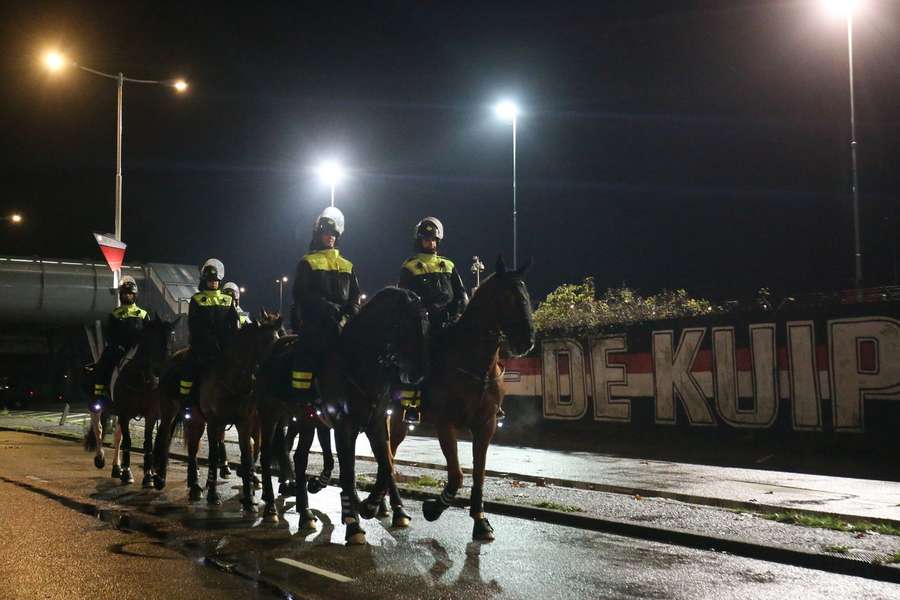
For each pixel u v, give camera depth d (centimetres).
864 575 686
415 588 645
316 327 845
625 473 1290
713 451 1546
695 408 1634
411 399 814
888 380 1338
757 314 1534
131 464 1611
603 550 784
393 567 714
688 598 616
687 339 1655
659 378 1709
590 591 634
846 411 1394
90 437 1515
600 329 1841
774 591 637
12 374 6259
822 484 1157
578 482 1184
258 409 978
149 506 1057
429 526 906
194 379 1105
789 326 1483
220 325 1109
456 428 841
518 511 980
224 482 1316
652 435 1716
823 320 1434
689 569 708
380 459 857
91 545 807
